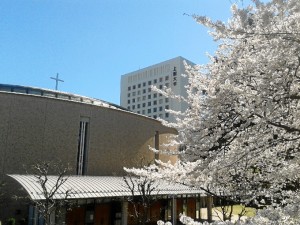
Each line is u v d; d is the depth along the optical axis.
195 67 6.37
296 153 5.93
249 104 5.02
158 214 34.47
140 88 112.38
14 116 28.78
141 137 39.00
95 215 29.77
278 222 4.30
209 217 34.56
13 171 27.64
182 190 31.73
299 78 4.76
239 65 5.05
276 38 4.43
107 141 34.94
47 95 36.31
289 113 5.30
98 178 30.50
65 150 30.94
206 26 4.51
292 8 4.21
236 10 4.58
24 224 25.86
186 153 5.38
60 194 23.28
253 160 5.99
